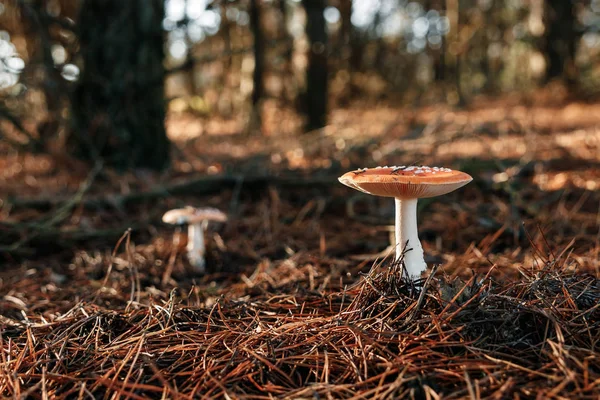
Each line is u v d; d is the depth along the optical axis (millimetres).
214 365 433
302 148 1722
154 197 1122
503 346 427
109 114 1404
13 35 1995
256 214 1085
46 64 1361
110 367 442
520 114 2596
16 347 490
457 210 994
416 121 2383
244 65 3398
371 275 517
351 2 4449
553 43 3572
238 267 820
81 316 552
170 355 460
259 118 3174
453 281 492
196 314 542
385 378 399
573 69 3488
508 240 828
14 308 657
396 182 468
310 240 919
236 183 1172
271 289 680
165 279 761
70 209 1078
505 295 490
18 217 1026
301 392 382
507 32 5594
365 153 1450
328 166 1333
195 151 2107
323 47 2473
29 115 1531
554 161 1294
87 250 917
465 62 5840
